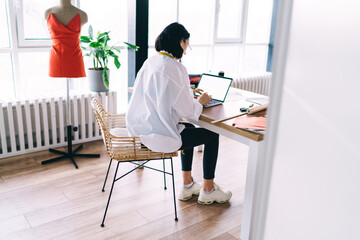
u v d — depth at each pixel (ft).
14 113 10.21
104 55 10.78
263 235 1.71
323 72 1.34
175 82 6.17
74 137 11.22
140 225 6.87
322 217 1.44
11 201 7.60
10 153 9.93
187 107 6.34
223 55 15.88
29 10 10.32
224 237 6.59
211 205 7.78
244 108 7.25
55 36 8.78
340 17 1.27
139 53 11.79
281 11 1.42
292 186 1.52
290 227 1.57
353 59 1.26
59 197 7.86
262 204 1.68
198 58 14.92
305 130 1.43
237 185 8.82
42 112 10.24
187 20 14.01
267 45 17.30
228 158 10.59
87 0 11.40
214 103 7.72
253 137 5.76
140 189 8.37
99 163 9.84
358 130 1.28
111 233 6.57
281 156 1.54
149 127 6.45
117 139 6.86
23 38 10.32
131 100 6.67
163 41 6.40
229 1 15.10
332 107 1.34
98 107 7.30
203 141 7.10
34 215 7.09
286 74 1.46
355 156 1.30
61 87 11.60
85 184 8.54
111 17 12.03
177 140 6.51
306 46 1.38
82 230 6.64
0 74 10.41
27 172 9.08
